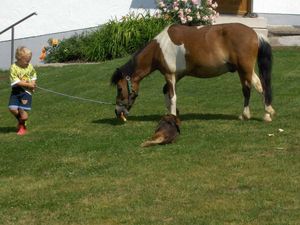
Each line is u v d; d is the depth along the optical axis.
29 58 11.65
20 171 9.77
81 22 21.45
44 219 7.91
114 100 14.30
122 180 9.03
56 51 20.48
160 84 15.40
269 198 8.09
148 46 11.62
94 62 19.77
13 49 20.34
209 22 19.36
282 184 8.55
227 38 11.24
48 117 13.11
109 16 21.39
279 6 22.09
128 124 11.96
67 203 8.34
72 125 12.22
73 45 20.39
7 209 8.29
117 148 10.47
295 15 22.09
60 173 9.52
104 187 8.80
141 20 20.00
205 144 10.38
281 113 12.16
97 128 11.83
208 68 11.38
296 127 11.13
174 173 9.17
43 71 18.67
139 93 14.66
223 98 13.73
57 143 10.97
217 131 11.09
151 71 11.70
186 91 14.52
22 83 11.54
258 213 7.66
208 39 11.30
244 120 11.74
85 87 15.84
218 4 22.67
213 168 9.30
